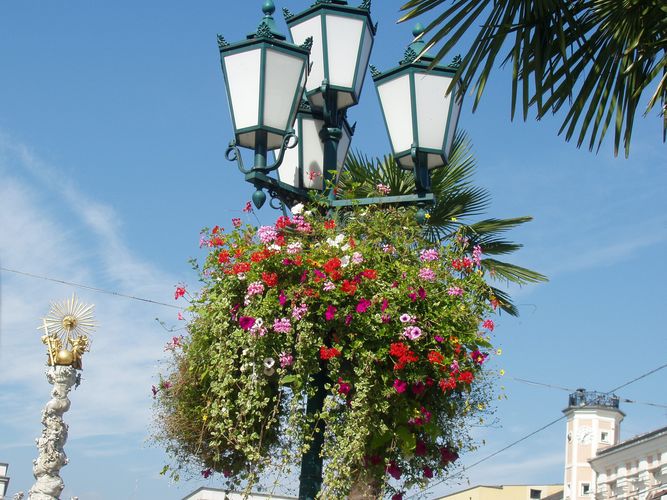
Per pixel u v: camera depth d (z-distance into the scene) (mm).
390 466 4754
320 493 4523
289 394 4844
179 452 5188
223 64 5277
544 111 5250
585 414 33938
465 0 5062
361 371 4559
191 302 5051
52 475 16781
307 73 5336
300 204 5008
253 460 4758
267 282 4676
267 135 5160
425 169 5441
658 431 27531
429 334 4727
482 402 4953
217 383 4758
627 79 5402
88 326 17375
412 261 4934
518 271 10742
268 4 5328
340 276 4656
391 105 5562
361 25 5746
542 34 5176
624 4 5293
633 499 28406
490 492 42312
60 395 16984
